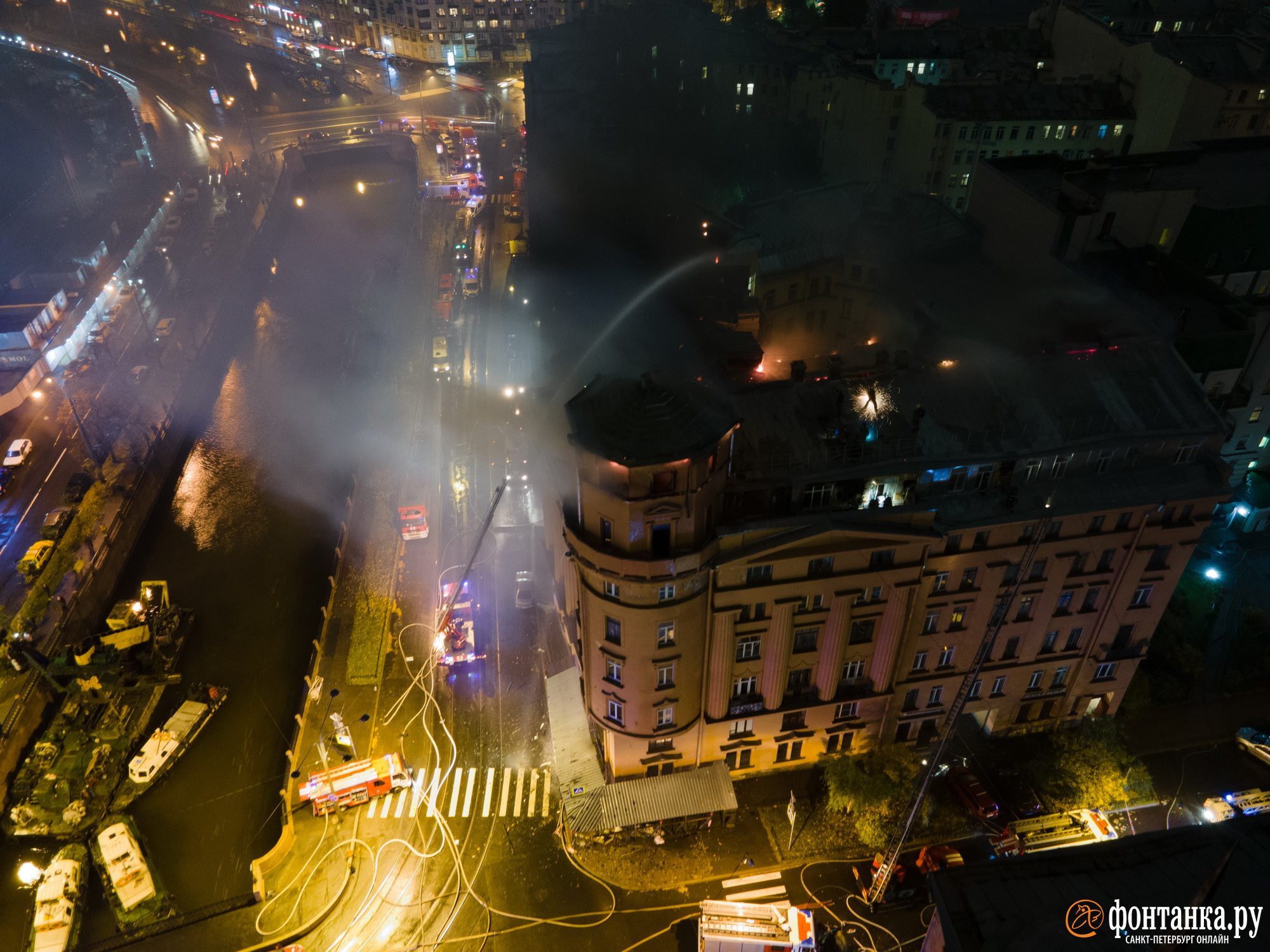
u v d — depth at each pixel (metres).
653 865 61.59
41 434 112.56
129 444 107.88
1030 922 29.11
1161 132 115.06
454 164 196.88
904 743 66.56
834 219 101.44
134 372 123.25
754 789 66.50
